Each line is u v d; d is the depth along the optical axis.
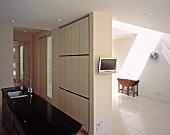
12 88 3.44
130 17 3.18
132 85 6.50
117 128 3.36
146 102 5.49
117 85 7.67
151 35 6.15
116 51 7.68
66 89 3.94
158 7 2.59
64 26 3.99
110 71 3.03
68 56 3.81
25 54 7.62
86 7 2.59
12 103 2.31
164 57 5.75
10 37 4.43
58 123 1.65
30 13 2.95
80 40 3.30
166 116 4.10
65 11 2.81
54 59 4.59
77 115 3.44
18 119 1.75
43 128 1.52
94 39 2.89
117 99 5.92
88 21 3.03
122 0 2.28
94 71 2.92
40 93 6.13
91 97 2.97
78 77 3.40
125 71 7.25
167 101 5.63
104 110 3.06
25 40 6.71
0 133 2.98
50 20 3.49
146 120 3.81
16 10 2.76
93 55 2.90
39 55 6.21
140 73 6.59
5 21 3.61
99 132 2.99
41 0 2.29
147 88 6.34
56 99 4.51
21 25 4.07
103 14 2.97
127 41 7.13
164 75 5.75
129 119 3.88
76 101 3.49
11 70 4.52
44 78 5.71
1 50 4.35
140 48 6.57
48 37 5.29
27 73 7.37
